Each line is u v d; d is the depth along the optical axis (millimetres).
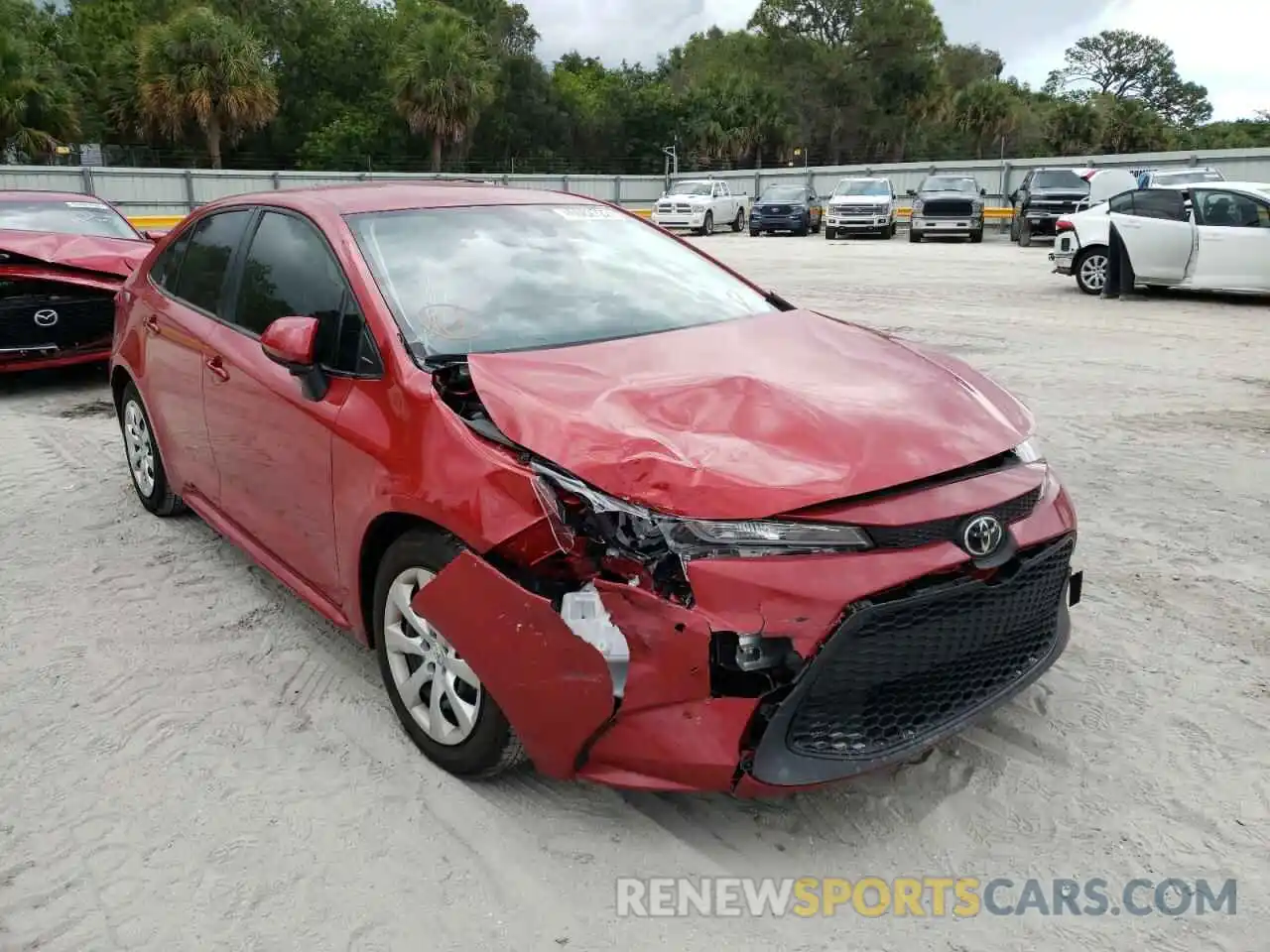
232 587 4355
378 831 2785
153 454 4980
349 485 3109
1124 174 21719
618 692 2439
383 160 52125
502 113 57312
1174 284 12938
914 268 18672
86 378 8812
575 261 3826
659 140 63375
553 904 2520
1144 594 4211
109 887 2592
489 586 2570
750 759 2443
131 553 4730
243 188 30891
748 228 34312
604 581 2455
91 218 8977
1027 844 2729
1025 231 24734
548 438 2611
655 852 2707
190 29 41000
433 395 2893
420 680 3029
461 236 3734
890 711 2586
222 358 3898
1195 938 2400
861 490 2490
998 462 2832
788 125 65188
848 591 2404
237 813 2867
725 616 2381
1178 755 3098
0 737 3252
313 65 54938
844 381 3057
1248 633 3865
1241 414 7152
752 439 2635
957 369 3432
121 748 3188
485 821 2820
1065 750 3127
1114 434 6617
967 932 2436
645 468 2500
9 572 4516
